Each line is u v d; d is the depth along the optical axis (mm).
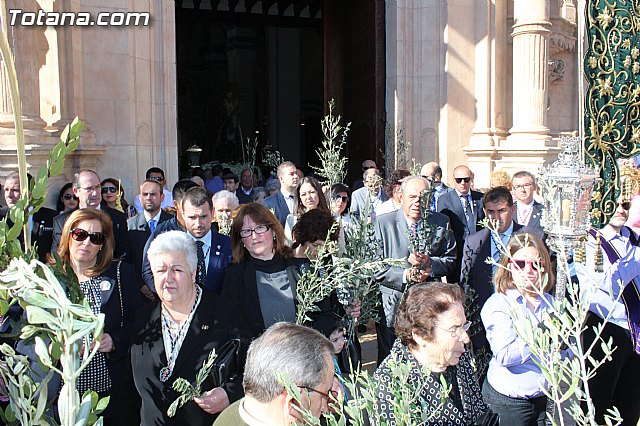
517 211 6410
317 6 20969
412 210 4871
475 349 4406
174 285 3035
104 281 3643
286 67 28047
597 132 4875
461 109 11078
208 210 4441
